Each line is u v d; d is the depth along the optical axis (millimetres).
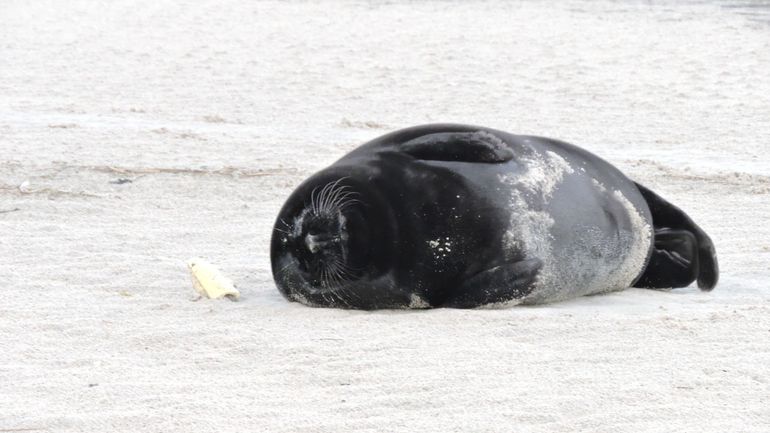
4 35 104000
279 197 47719
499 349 26188
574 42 101500
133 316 29531
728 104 76500
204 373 24734
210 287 31547
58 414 21906
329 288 30047
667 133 67250
